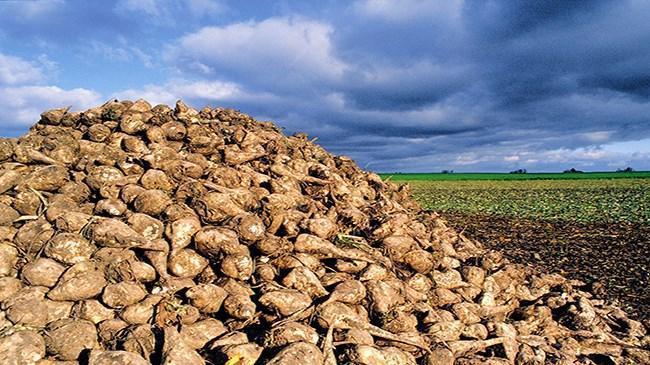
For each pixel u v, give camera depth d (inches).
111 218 205.9
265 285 196.9
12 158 243.0
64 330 164.6
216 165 261.9
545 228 679.7
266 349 169.6
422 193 1486.2
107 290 178.2
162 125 273.0
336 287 197.5
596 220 755.4
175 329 164.1
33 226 203.2
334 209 254.2
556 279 300.0
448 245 289.4
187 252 201.5
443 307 233.0
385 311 199.5
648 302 327.9
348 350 170.2
